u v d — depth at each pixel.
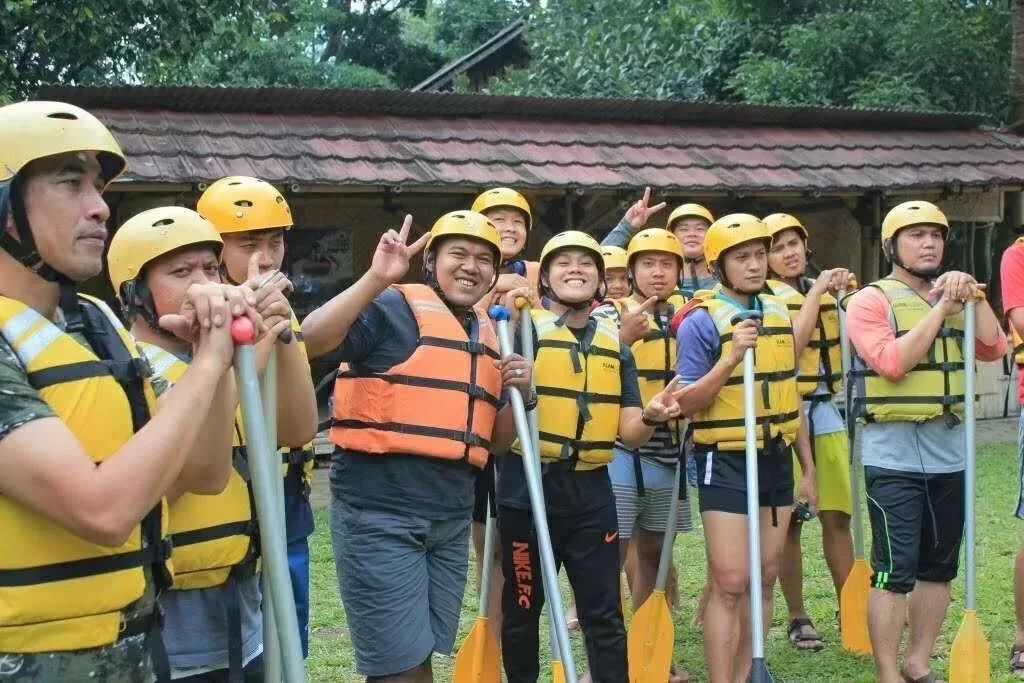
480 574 5.07
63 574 1.97
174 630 2.69
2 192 1.96
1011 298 5.02
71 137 1.98
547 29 19.17
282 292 2.67
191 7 12.95
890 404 4.38
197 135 9.34
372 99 10.38
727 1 18.97
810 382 5.36
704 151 11.21
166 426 1.95
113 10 12.30
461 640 5.45
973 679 4.33
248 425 2.21
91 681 2.01
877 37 16.69
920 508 4.40
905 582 4.36
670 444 4.94
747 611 4.48
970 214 12.58
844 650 5.22
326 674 4.99
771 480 4.26
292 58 28.80
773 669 4.97
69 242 2.01
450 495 3.50
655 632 4.53
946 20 16.16
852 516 5.19
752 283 4.36
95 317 2.20
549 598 3.51
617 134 11.17
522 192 9.94
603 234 11.34
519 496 3.98
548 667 5.08
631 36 18.38
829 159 11.55
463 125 10.67
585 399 3.97
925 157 12.05
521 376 3.55
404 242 3.31
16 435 1.87
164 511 2.21
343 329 3.24
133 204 9.20
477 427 3.51
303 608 3.49
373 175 9.29
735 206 11.80
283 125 9.84
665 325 5.17
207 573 2.70
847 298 5.11
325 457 10.42
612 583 4.01
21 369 1.96
